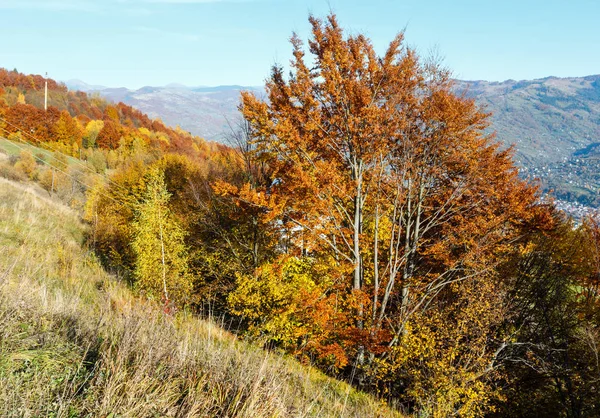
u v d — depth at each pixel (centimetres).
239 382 404
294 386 513
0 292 448
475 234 1609
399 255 1750
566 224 2139
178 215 2409
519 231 1889
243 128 1898
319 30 1401
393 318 1562
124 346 392
